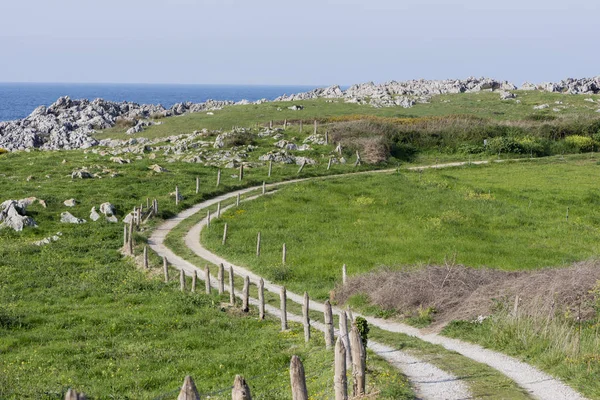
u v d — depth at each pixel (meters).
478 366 22.48
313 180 73.75
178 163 81.00
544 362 22.16
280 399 20.48
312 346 27.06
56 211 57.47
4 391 22.09
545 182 73.12
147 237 52.62
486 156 92.00
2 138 137.12
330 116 125.19
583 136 98.75
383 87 183.12
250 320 33.19
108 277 42.38
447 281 32.75
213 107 175.38
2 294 38.34
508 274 33.44
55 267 44.38
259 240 46.62
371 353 23.98
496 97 150.00
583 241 51.75
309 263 44.06
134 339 29.98
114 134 133.88
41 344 29.09
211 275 43.16
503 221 57.16
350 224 55.53
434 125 100.75
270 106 145.00
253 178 74.38
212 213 59.97
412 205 62.25
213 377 24.34
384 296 32.97
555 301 27.17
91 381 23.73
